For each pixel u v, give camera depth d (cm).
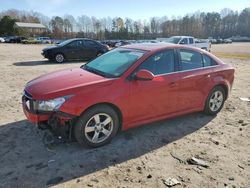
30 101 395
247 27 11869
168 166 369
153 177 342
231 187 326
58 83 408
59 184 325
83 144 402
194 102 525
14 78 971
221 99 576
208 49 2264
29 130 472
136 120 448
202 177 345
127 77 426
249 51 3344
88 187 320
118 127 434
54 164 366
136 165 370
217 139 459
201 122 535
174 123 525
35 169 354
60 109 375
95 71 466
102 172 351
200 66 532
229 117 569
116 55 497
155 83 451
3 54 2020
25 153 394
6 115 548
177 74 485
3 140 433
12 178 334
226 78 570
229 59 1989
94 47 1634
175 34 10581
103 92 400
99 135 416
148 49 476
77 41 1573
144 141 443
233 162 384
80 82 406
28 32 8381
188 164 375
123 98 418
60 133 387
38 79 452
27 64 1416
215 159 391
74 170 354
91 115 396
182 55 504
